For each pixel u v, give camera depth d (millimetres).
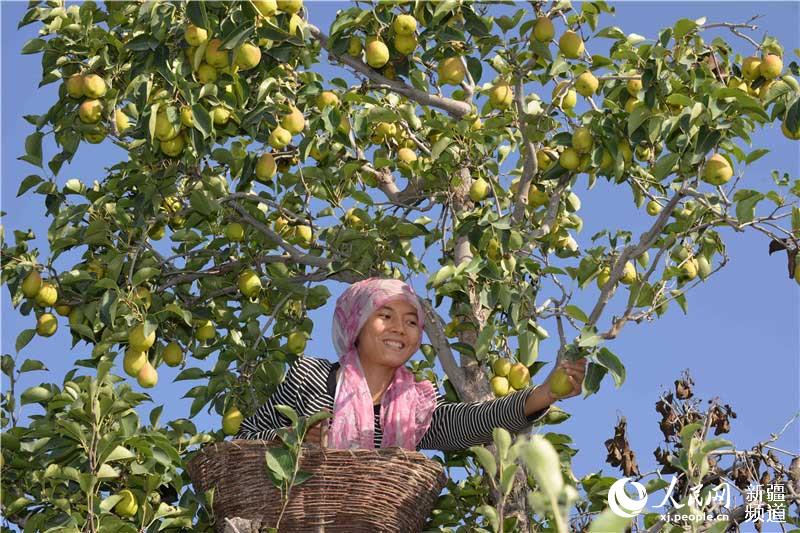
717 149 5785
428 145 7375
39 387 5973
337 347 5621
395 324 5574
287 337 6637
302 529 4848
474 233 6086
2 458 5871
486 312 6234
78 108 6633
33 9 6770
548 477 2230
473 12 6227
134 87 5984
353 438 5262
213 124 6246
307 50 6512
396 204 6793
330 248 6793
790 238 5395
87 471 5793
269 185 7113
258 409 5621
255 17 5871
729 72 6309
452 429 5520
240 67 6062
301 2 6055
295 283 6859
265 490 4879
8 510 5770
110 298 5996
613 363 4992
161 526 5566
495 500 5785
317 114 6805
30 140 6703
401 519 4918
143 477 5723
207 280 7031
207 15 5887
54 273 6535
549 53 6246
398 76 6758
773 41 6031
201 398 6312
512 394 5395
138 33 6723
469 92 7117
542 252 6984
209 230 7227
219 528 5074
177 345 6633
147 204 6621
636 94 6062
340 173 6770
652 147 5883
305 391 5465
